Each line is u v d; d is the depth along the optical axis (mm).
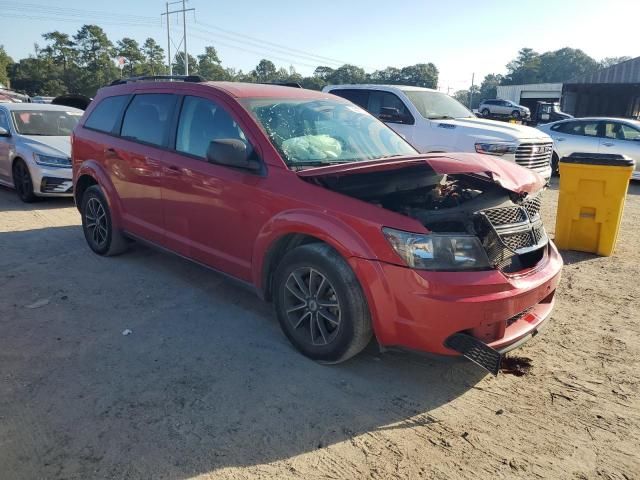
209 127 4242
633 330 4168
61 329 3979
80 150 5758
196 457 2635
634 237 7168
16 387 3197
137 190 4938
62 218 7496
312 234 3363
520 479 2549
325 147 4059
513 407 3143
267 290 3879
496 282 3025
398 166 3150
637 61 34469
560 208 6387
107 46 105312
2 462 2564
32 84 98688
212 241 4219
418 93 9914
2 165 8906
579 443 2820
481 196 3520
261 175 3748
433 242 3004
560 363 3656
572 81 37438
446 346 3020
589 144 12711
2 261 5500
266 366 3518
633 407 3148
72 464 2562
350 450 2727
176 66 94500
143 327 4047
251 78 115562
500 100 40750
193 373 3404
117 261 5551
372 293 3125
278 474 2539
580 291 5035
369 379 3404
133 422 2891
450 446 2777
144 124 4941
